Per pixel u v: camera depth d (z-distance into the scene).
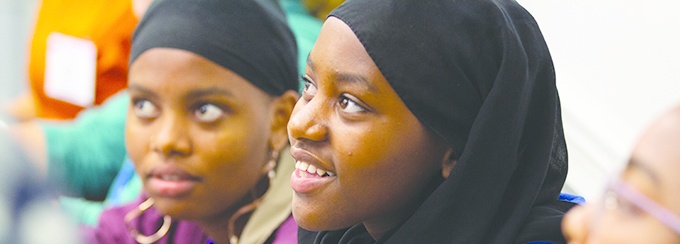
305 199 1.40
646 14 2.34
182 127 1.80
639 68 2.35
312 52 1.40
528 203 1.41
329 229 1.41
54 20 2.73
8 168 0.74
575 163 2.39
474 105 1.39
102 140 2.51
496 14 1.39
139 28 1.84
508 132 1.37
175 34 1.78
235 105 1.80
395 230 1.46
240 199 1.87
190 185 1.82
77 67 2.75
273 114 1.87
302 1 2.48
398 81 1.34
